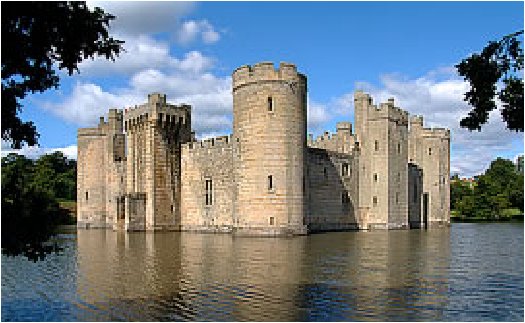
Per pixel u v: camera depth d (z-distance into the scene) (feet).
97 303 54.90
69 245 127.44
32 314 50.57
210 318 48.29
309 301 54.95
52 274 75.46
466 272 75.97
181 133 206.90
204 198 192.65
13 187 44.88
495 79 49.88
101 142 227.81
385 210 204.23
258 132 153.48
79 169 232.73
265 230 151.33
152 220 195.83
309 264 83.97
